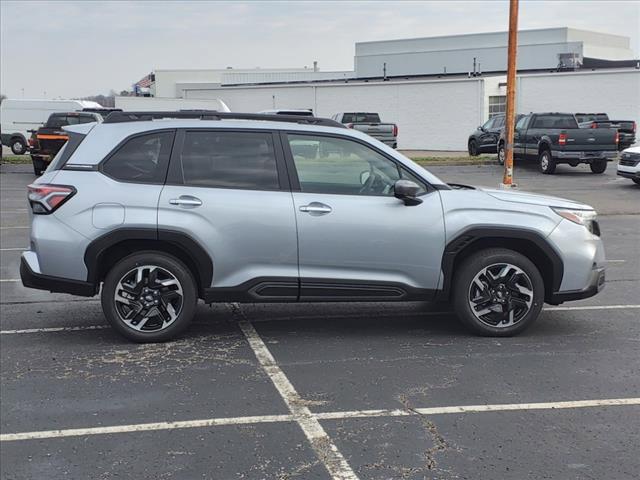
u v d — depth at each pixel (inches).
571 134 908.6
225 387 198.1
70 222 226.7
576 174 947.3
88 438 165.8
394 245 232.8
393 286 235.1
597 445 161.3
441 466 151.2
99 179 230.1
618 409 182.2
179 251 235.3
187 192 229.3
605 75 1496.1
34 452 158.9
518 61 2250.2
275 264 231.0
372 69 2482.8
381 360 221.0
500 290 242.2
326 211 230.1
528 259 241.8
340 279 232.7
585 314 279.6
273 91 1895.9
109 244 226.4
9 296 310.0
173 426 172.4
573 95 1534.2
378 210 232.2
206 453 157.8
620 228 529.3
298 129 237.5
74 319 271.3
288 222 229.1
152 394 193.0
